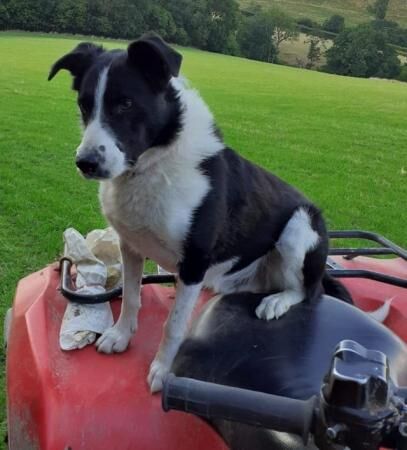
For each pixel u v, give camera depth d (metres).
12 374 0.64
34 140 3.38
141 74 0.74
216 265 0.84
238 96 7.00
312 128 4.91
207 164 0.77
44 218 2.10
